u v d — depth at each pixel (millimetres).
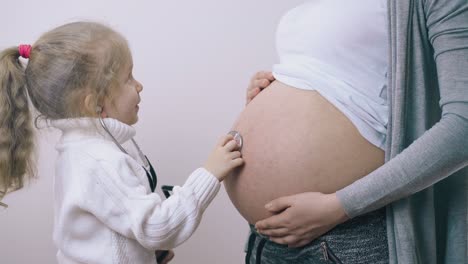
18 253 1476
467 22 699
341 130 838
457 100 689
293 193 867
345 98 839
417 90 786
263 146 916
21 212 1452
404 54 766
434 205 870
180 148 1456
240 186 977
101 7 1385
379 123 830
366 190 749
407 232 779
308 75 894
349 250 815
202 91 1438
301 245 850
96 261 1016
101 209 982
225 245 1521
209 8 1405
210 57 1426
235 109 1454
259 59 1438
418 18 773
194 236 1514
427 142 707
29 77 1062
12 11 1373
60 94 1044
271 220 853
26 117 1073
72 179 1004
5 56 1050
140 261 1060
